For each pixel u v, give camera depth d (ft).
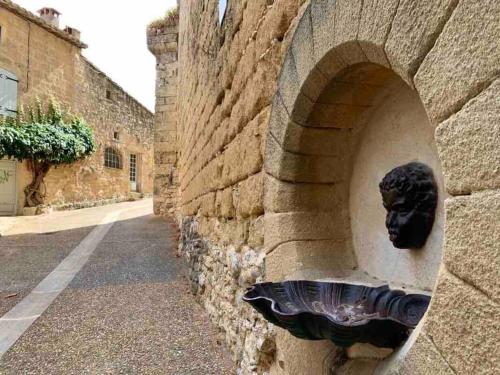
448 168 2.82
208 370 9.87
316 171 6.22
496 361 2.36
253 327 8.22
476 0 2.56
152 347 11.46
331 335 4.00
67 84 53.21
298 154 6.12
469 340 2.58
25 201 47.14
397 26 3.42
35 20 47.73
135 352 11.15
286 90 6.03
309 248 6.03
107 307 15.31
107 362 10.59
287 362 6.42
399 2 3.38
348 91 5.33
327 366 5.11
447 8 2.82
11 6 44.50
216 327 12.25
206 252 14.56
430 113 3.04
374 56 4.13
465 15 2.66
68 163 51.98
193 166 19.65
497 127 2.40
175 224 39.63
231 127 10.03
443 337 2.83
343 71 4.89
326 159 6.19
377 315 4.22
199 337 12.03
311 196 6.26
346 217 6.21
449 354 2.76
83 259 24.63
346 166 6.16
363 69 4.81
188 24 24.49
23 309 15.20
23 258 25.20
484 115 2.50
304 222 6.12
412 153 4.65
